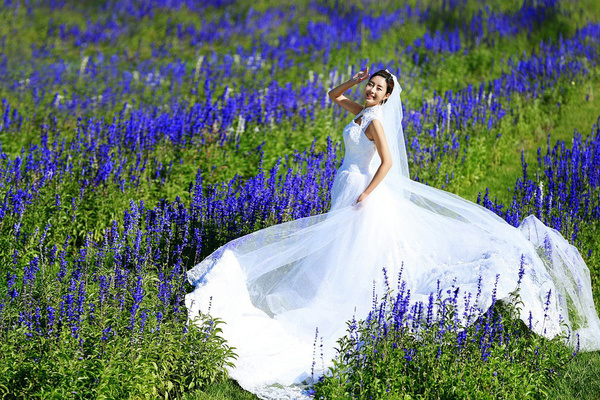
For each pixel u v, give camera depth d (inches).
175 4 926.4
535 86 547.5
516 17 743.7
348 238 267.0
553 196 356.2
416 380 209.3
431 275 262.5
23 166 361.4
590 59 602.5
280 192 337.7
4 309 219.6
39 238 314.5
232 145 438.3
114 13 891.4
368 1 885.8
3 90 571.2
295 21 842.8
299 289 274.5
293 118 474.0
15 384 196.2
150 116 474.0
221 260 262.1
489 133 477.4
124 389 197.9
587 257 308.0
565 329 251.6
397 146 283.1
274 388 226.8
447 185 410.9
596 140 421.7
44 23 845.8
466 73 639.1
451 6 808.9
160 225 305.1
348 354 219.9
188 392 220.7
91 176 361.7
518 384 206.7
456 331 220.7
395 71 616.1
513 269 254.4
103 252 279.6
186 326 226.2
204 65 651.5
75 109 519.2
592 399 217.9
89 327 213.0
